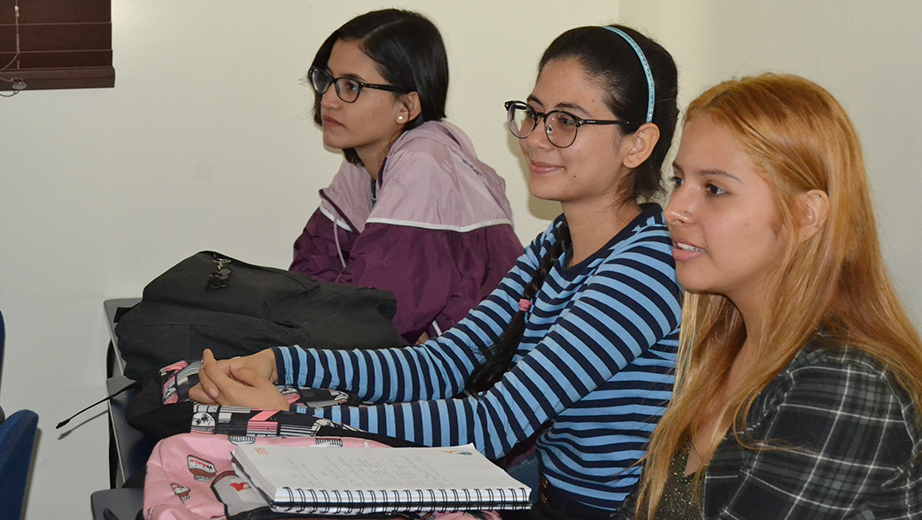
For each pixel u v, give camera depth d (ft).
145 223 8.18
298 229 8.57
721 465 3.12
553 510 4.42
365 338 5.24
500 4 8.75
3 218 7.83
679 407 3.60
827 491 2.79
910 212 5.42
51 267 8.02
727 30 7.27
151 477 3.17
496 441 3.96
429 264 6.35
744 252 3.04
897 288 5.52
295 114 8.36
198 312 5.19
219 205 8.33
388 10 6.87
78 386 8.27
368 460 3.29
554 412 4.02
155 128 8.06
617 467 4.25
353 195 7.45
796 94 3.03
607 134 4.28
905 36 5.42
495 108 8.92
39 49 7.74
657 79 4.35
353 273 6.36
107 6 7.84
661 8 8.16
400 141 6.79
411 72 6.73
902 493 2.86
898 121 5.50
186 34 7.99
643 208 4.50
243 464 3.15
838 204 2.96
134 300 8.06
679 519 3.37
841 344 2.89
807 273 3.01
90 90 7.84
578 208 4.47
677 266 3.24
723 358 3.59
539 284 4.83
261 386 4.07
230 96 8.18
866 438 2.77
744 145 2.98
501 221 6.79
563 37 4.48
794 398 2.88
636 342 4.02
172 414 4.01
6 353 8.03
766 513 2.88
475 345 5.03
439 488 3.03
